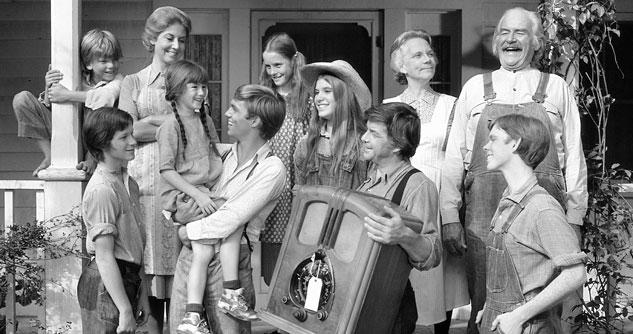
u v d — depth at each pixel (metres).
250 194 3.80
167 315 5.23
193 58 7.17
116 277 4.02
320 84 4.59
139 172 4.92
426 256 3.41
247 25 7.16
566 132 4.89
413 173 3.70
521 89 4.88
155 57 5.12
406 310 3.66
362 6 7.23
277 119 3.92
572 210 4.82
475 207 4.86
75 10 5.54
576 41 5.84
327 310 3.33
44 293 5.61
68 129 5.54
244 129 3.89
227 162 4.07
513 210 3.56
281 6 7.20
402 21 7.21
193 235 3.81
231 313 3.76
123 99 5.05
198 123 4.28
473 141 4.95
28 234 5.28
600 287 5.69
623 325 5.59
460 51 7.19
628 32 7.80
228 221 3.76
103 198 4.03
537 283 3.49
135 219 4.30
